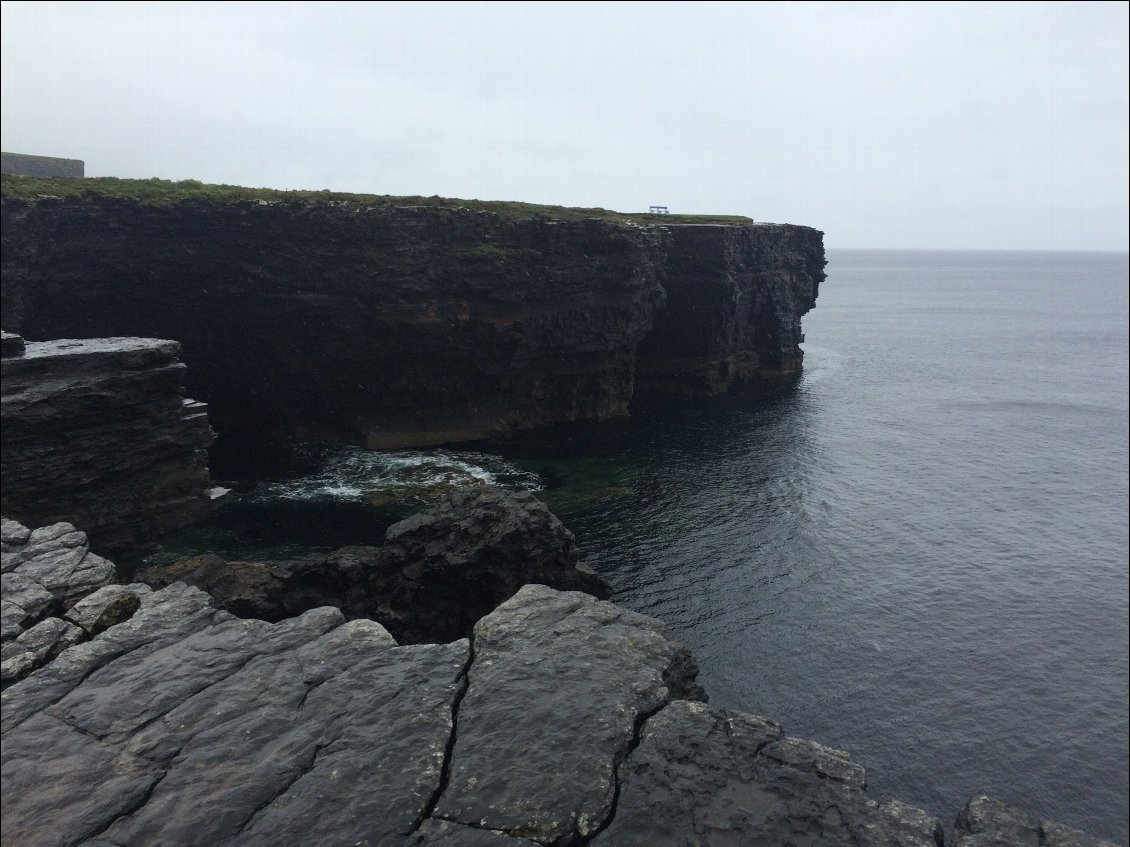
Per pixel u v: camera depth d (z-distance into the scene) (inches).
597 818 300.7
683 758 331.0
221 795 324.5
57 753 357.1
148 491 1498.5
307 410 2374.5
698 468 2172.7
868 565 1604.3
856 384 3740.2
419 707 375.2
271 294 2228.1
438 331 2276.1
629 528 1699.1
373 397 2331.4
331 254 2208.4
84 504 1381.6
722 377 3368.6
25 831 310.3
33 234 2037.4
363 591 1043.3
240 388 2380.7
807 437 2603.3
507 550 997.8
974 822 298.5
